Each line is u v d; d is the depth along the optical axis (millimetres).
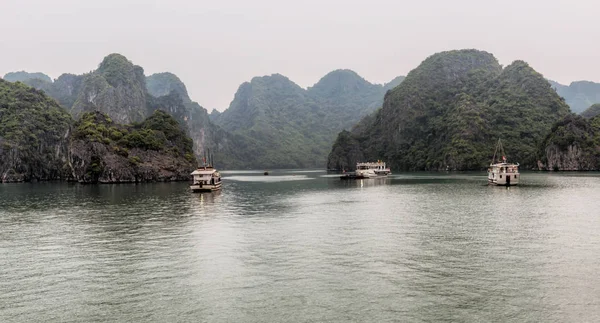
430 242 37094
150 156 156000
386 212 57812
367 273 27766
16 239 40625
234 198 82062
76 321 20938
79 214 58594
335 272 28047
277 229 44625
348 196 85000
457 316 20750
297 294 23969
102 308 22469
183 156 174375
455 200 72250
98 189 111375
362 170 175500
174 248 35875
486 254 32594
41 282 26906
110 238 40594
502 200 70750
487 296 23344
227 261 31297
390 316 20828
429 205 65438
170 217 54656
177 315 21391
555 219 49312
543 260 30719
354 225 46750
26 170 182875
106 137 149625
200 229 45125
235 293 24297
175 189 109125
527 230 42531
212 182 102875
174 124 189875
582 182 113250
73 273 28797
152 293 24531
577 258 31203
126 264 30891
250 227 46125
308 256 32406
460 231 42312
